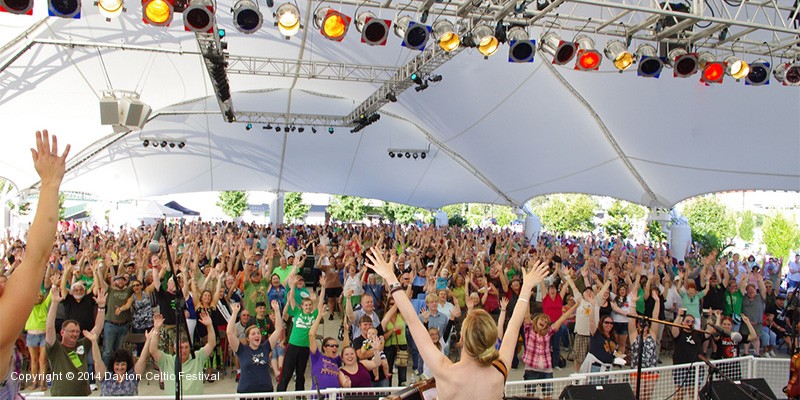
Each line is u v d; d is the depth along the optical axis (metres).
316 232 20.44
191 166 21.89
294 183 24.02
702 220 27.11
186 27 5.80
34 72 10.78
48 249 1.50
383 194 24.86
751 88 9.63
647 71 7.32
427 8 6.67
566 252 13.50
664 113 11.23
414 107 15.72
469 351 2.33
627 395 4.48
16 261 7.96
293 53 12.30
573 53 7.19
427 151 21.23
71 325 5.25
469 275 8.48
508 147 16.27
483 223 43.00
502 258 11.41
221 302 7.41
